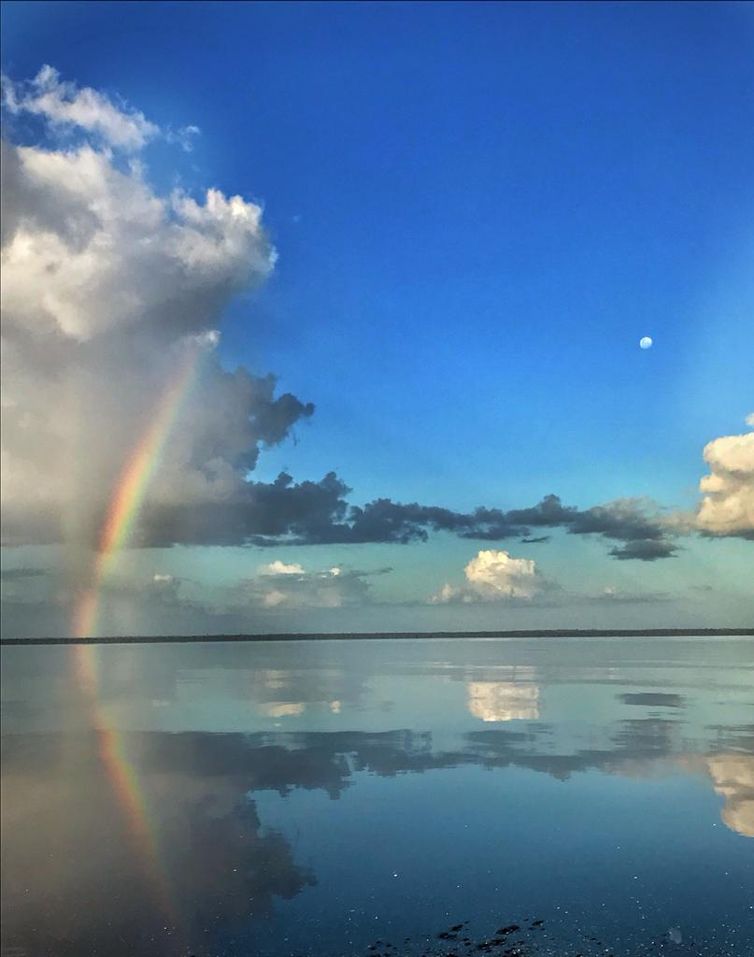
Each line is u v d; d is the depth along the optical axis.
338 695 41.06
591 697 38.19
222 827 19.62
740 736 26.95
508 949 13.12
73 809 22.95
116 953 14.84
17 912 16.31
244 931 14.96
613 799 19.81
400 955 13.30
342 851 17.28
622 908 13.95
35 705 42.56
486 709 34.19
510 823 18.27
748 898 13.98
